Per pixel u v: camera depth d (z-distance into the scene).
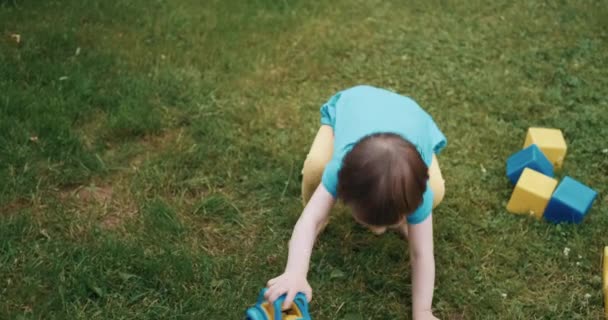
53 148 3.38
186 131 3.66
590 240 3.11
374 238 3.10
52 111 3.60
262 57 4.30
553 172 3.52
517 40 4.69
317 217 2.47
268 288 2.24
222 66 4.20
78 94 3.76
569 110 4.04
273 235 3.09
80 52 4.15
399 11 4.96
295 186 3.37
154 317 2.67
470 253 3.05
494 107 4.01
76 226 3.01
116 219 3.10
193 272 2.84
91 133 3.57
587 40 4.70
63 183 3.24
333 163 2.51
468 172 3.50
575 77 4.29
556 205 3.16
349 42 4.55
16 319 2.56
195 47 4.33
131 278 2.79
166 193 3.27
